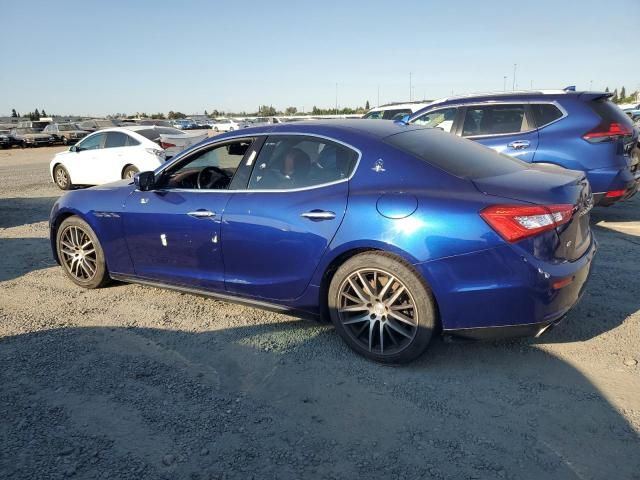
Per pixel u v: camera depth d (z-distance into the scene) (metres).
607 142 6.26
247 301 3.99
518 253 2.97
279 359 3.54
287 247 3.61
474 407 2.92
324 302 3.65
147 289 4.99
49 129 39.53
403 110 12.61
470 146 3.95
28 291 5.02
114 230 4.61
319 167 3.65
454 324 3.14
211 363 3.51
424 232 3.10
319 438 2.70
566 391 3.04
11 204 10.22
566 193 3.19
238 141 4.10
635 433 2.64
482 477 2.38
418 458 2.52
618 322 3.88
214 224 3.94
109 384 3.26
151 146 11.35
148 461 2.55
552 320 3.10
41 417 2.92
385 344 3.41
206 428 2.80
